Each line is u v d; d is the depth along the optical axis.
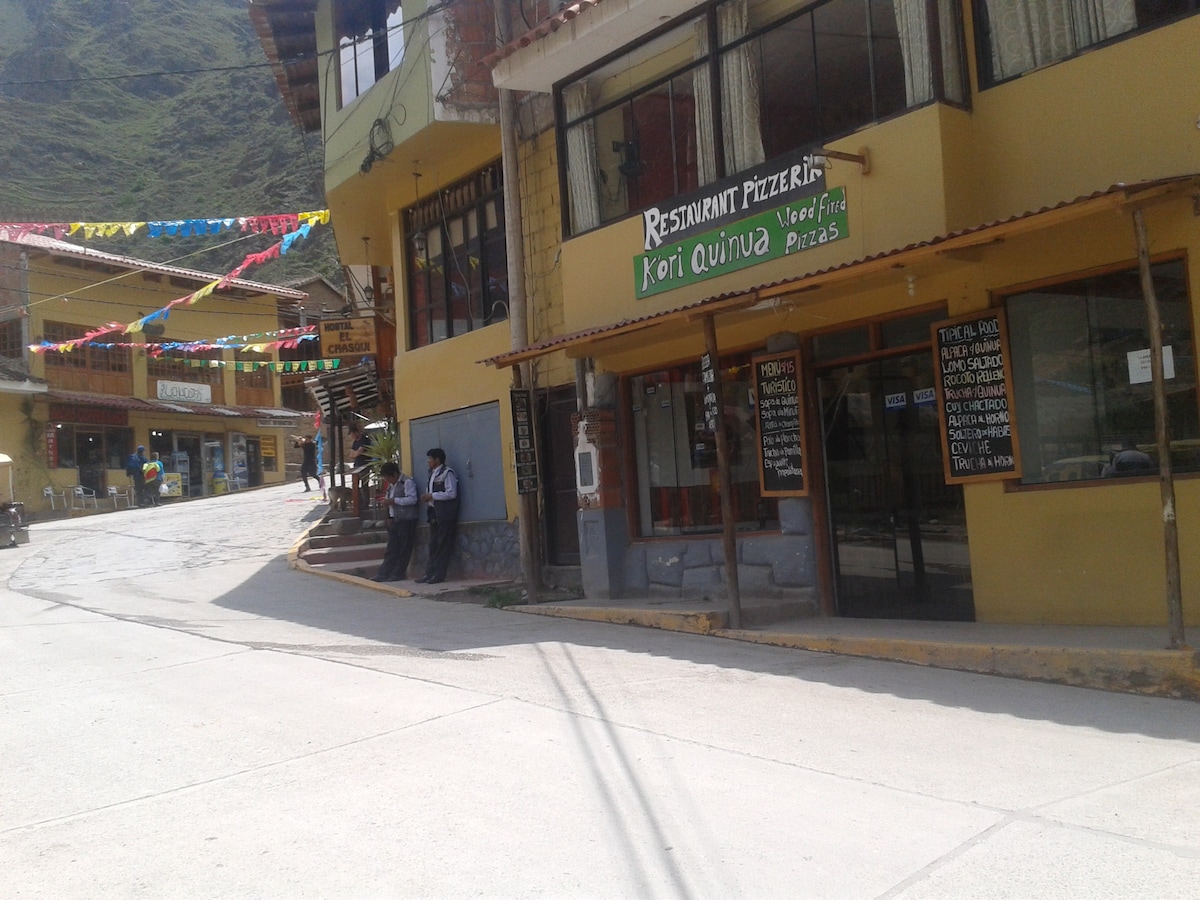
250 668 7.86
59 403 31.27
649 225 10.37
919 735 5.64
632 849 4.14
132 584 13.87
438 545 13.38
